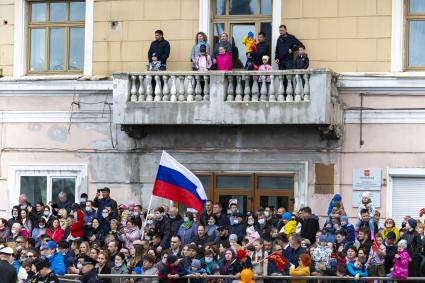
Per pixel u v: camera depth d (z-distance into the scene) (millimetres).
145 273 47812
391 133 56750
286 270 46750
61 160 60625
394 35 57094
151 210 58906
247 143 58125
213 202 58344
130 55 60312
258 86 56812
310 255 47344
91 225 54406
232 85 57000
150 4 60125
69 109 60594
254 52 57719
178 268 46688
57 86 60688
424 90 56438
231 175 58406
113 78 58344
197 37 58531
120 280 47125
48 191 60812
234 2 59562
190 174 52406
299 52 56969
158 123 57688
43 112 60875
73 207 55188
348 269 46344
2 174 61406
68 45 61750
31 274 46250
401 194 56625
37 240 54719
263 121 56344
